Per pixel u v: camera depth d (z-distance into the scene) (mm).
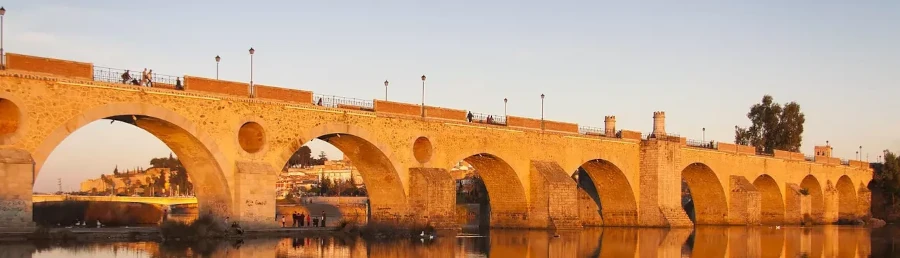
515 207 83438
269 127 62281
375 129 69688
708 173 105938
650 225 94312
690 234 82500
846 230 100250
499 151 80250
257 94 62000
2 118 49688
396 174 71188
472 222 107562
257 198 60688
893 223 135375
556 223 80812
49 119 50750
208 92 58719
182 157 61125
